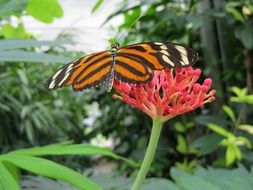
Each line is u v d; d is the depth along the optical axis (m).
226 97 0.50
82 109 0.86
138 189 0.16
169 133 0.57
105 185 0.22
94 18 0.82
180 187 0.21
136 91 0.16
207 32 0.51
